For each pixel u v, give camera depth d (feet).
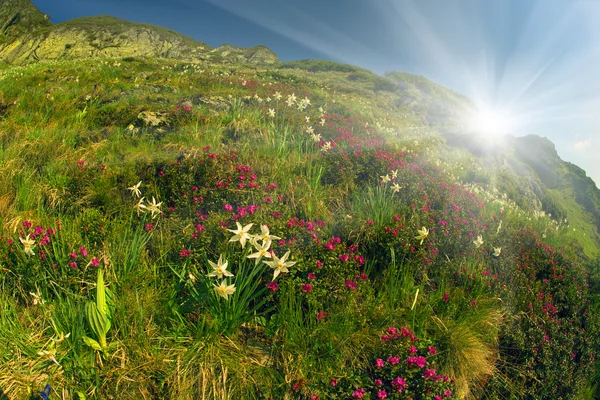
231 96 34.37
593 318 16.87
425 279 13.99
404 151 25.04
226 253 12.32
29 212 14.99
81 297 10.90
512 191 39.93
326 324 11.05
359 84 77.61
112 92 34.58
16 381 8.93
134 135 24.62
